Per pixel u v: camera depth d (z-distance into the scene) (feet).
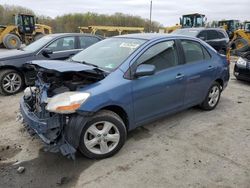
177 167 12.56
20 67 23.94
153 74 14.02
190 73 16.72
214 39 46.68
